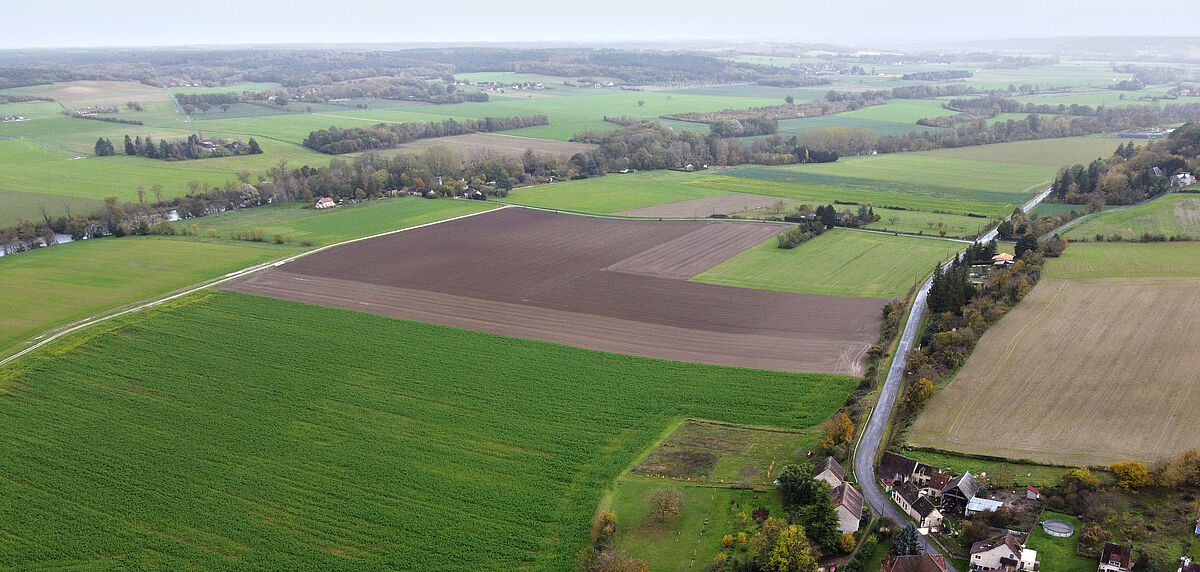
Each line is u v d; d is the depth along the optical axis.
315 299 135.88
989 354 107.62
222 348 115.38
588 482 83.50
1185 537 71.62
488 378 106.00
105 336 119.31
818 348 115.00
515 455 88.38
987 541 71.56
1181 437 86.44
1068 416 91.88
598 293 139.75
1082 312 119.81
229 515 78.44
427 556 72.75
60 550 73.88
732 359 111.56
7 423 95.00
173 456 88.19
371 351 114.31
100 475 84.88
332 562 71.94
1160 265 141.12
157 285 143.62
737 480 83.88
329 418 95.88
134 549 73.88
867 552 71.88
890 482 82.62
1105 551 68.25
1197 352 104.88
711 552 73.38
